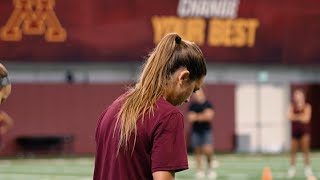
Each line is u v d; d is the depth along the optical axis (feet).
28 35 94.02
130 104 14.03
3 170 79.82
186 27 100.37
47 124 99.60
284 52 104.58
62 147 100.01
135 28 98.17
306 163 72.33
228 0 101.71
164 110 13.76
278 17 103.91
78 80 100.53
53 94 99.81
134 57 98.17
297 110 71.97
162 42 14.34
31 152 98.94
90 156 97.91
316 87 111.65
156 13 98.84
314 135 113.29
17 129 98.43
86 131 100.83
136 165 13.79
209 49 101.81
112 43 97.50
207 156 70.95
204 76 14.44
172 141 13.58
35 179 70.59
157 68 14.16
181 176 72.18
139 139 13.70
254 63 103.71
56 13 94.84
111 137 14.21
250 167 83.25
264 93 109.91
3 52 93.40
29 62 94.22
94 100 100.83
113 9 97.25
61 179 70.33
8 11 93.09
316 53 105.70
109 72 100.78
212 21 101.40
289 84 109.81
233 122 107.55
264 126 110.73
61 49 95.45
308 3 104.83
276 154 103.71
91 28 96.43
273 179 70.74
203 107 69.97
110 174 14.14
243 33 102.78
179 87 14.26
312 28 105.29
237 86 108.27
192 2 100.17
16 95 98.43
